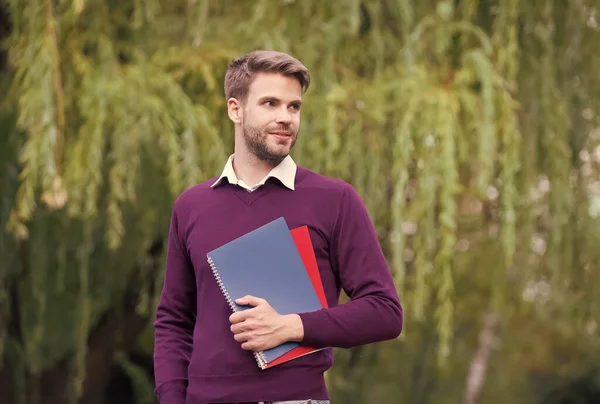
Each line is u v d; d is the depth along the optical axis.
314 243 2.20
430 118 4.45
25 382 6.00
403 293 4.71
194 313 2.44
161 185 4.96
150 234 5.17
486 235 5.88
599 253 5.55
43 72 4.28
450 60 4.97
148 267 5.39
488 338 10.77
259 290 2.15
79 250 5.06
